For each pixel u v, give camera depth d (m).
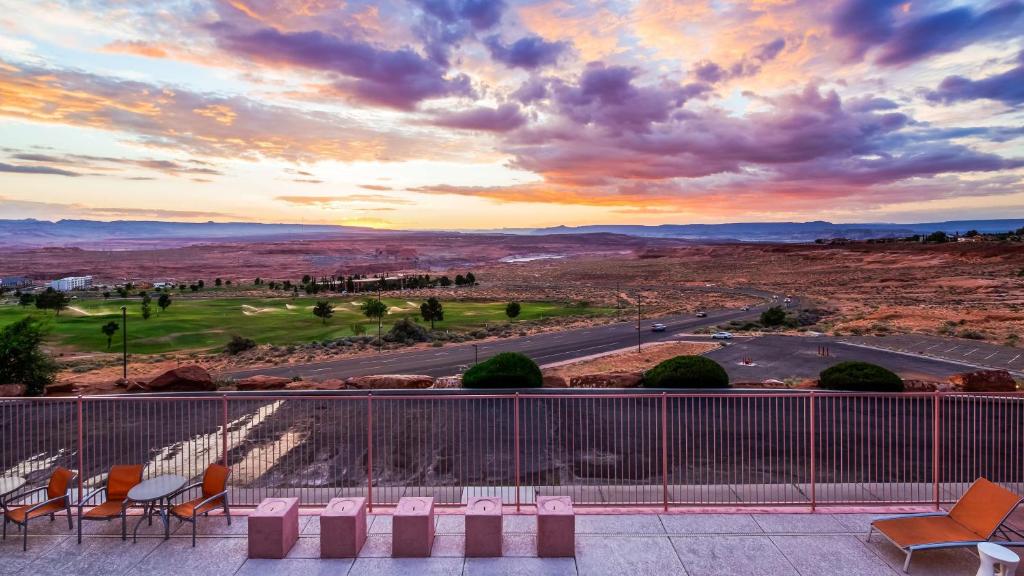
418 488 10.12
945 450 13.56
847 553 7.71
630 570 7.30
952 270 149.62
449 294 153.88
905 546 7.28
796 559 7.56
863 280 149.00
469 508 7.80
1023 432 14.50
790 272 197.50
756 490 10.20
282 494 9.68
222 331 81.94
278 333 80.12
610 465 12.70
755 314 90.94
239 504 9.11
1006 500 7.68
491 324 84.06
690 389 19.48
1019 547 7.66
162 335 77.25
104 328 68.00
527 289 170.88
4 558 7.57
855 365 20.28
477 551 7.61
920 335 56.06
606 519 8.63
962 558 7.57
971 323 63.00
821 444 13.00
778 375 41.50
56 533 8.25
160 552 7.74
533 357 54.97
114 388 19.14
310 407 16.66
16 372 20.06
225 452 9.09
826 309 91.88
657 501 9.54
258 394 17.70
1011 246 169.50
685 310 99.44
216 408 16.45
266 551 7.57
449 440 14.27
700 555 7.64
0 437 13.56
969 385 19.38
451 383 21.02
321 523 7.59
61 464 12.13
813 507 8.95
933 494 9.55
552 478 11.92
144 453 12.88
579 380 20.80
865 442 14.47
